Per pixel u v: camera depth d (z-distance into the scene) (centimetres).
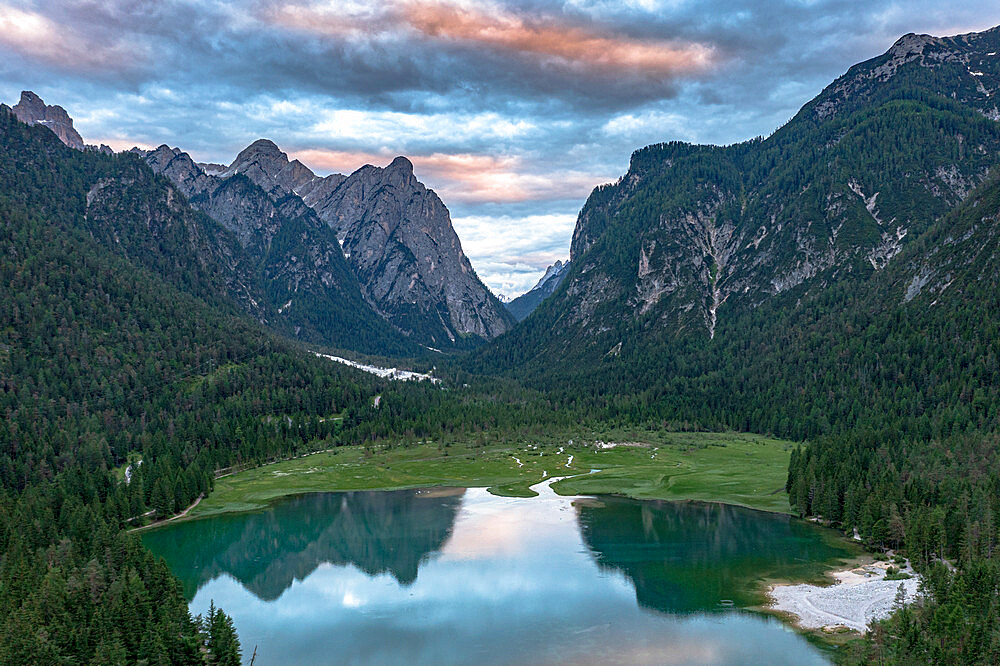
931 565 12144
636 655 10200
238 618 12025
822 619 11300
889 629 10000
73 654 10094
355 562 15062
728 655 10106
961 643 9250
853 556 14688
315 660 10362
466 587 13262
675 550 15362
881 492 15500
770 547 15450
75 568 12425
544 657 10219
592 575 13788
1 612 10894
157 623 10706
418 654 10444
